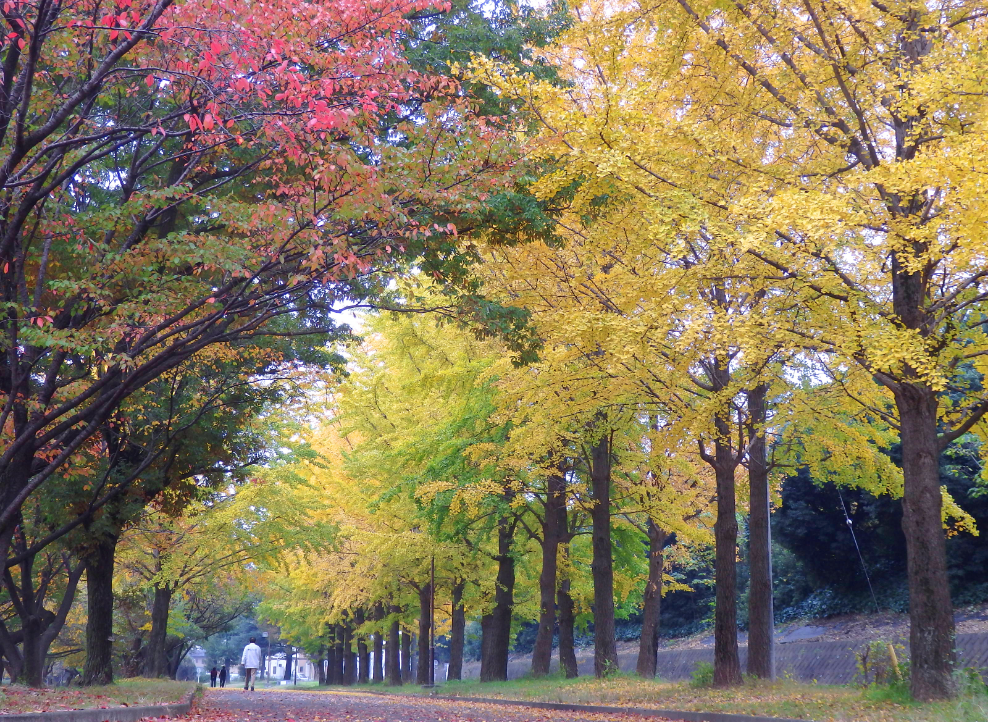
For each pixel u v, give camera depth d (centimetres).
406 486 2484
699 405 1356
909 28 1154
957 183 925
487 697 1872
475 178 1016
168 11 791
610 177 1120
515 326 1279
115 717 859
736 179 1188
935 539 1112
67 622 3456
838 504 3331
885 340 998
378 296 1309
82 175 1231
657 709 1274
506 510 2239
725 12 1230
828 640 3098
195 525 2623
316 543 2698
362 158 1068
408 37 1210
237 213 934
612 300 1371
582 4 1522
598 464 2092
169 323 954
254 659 3142
